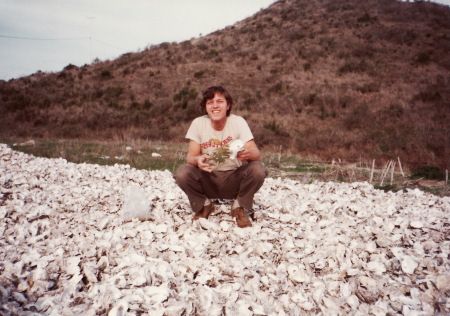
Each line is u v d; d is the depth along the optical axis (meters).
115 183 5.52
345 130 14.47
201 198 3.47
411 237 3.22
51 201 4.33
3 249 2.84
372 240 3.13
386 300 2.36
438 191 5.96
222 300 2.33
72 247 2.92
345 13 31.84
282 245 3.06
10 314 2.04
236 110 17.97
